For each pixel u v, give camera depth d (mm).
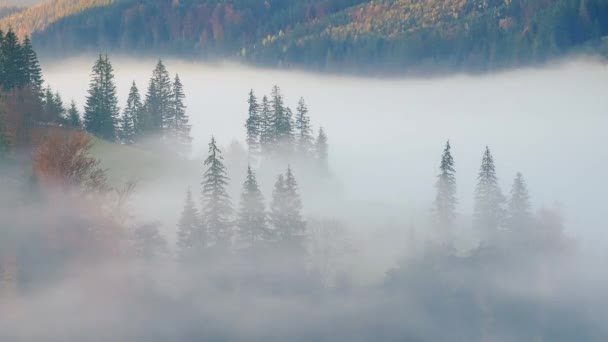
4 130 112312
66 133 122750
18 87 138750
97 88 157875
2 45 141250
